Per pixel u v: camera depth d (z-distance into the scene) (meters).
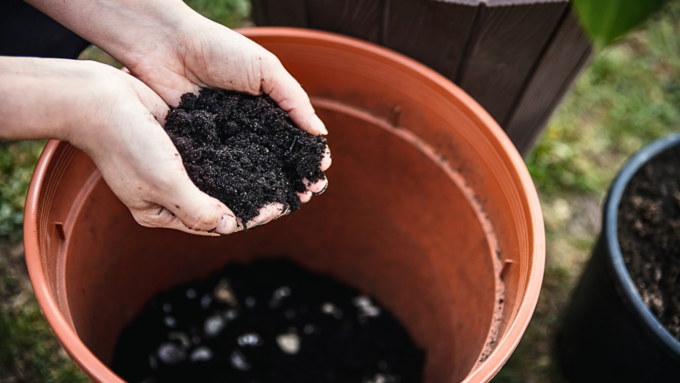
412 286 1.08
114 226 0.96
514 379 1.11
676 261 0.98
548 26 0.91
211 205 0.80
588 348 1.03
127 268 1.02
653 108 1.39
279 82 0.87
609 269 0.96
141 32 0.85
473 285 0.94
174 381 1.06
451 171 0.95
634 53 1.47
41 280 0.80
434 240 1.01
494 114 1.04
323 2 0.96
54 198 0.85
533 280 0.82
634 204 1.02
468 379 0.78
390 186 1.03
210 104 0.88
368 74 0.95
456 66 0.97
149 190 0.79
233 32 0.86
